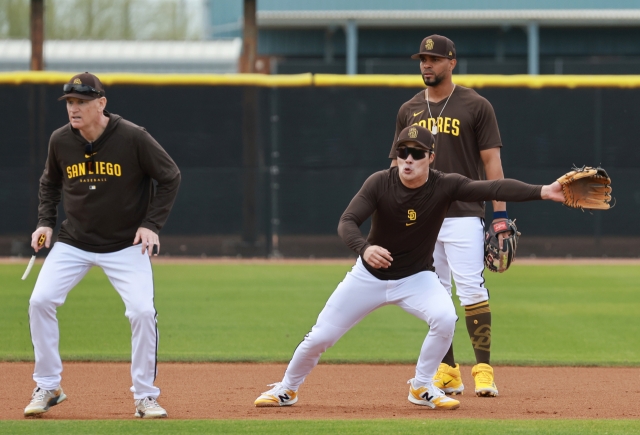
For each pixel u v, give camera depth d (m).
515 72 93.56
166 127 61.06
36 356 19.31
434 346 20.20
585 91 61.06
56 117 60.25
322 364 28.34
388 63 89.81
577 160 61.19
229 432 17.20
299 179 61.53
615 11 94.81
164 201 19.30
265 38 106.12
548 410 21.12
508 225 23.64
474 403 22.09
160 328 34.78
